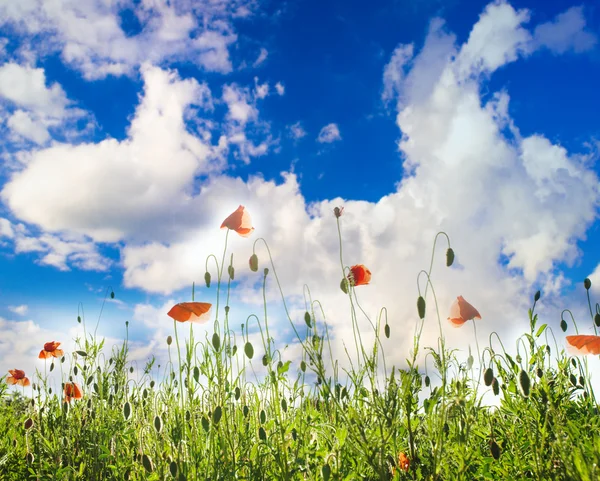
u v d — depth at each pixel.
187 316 0.81
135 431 0.95
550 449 0.70
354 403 0.77
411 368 0.74
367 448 0.66
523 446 0.74
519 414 0.76
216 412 0.74
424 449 0.78
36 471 0.97
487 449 0.78
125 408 0.93
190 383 0.80
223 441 0.76
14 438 1.12
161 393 0.97
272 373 0.80
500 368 0.81
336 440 0.74
